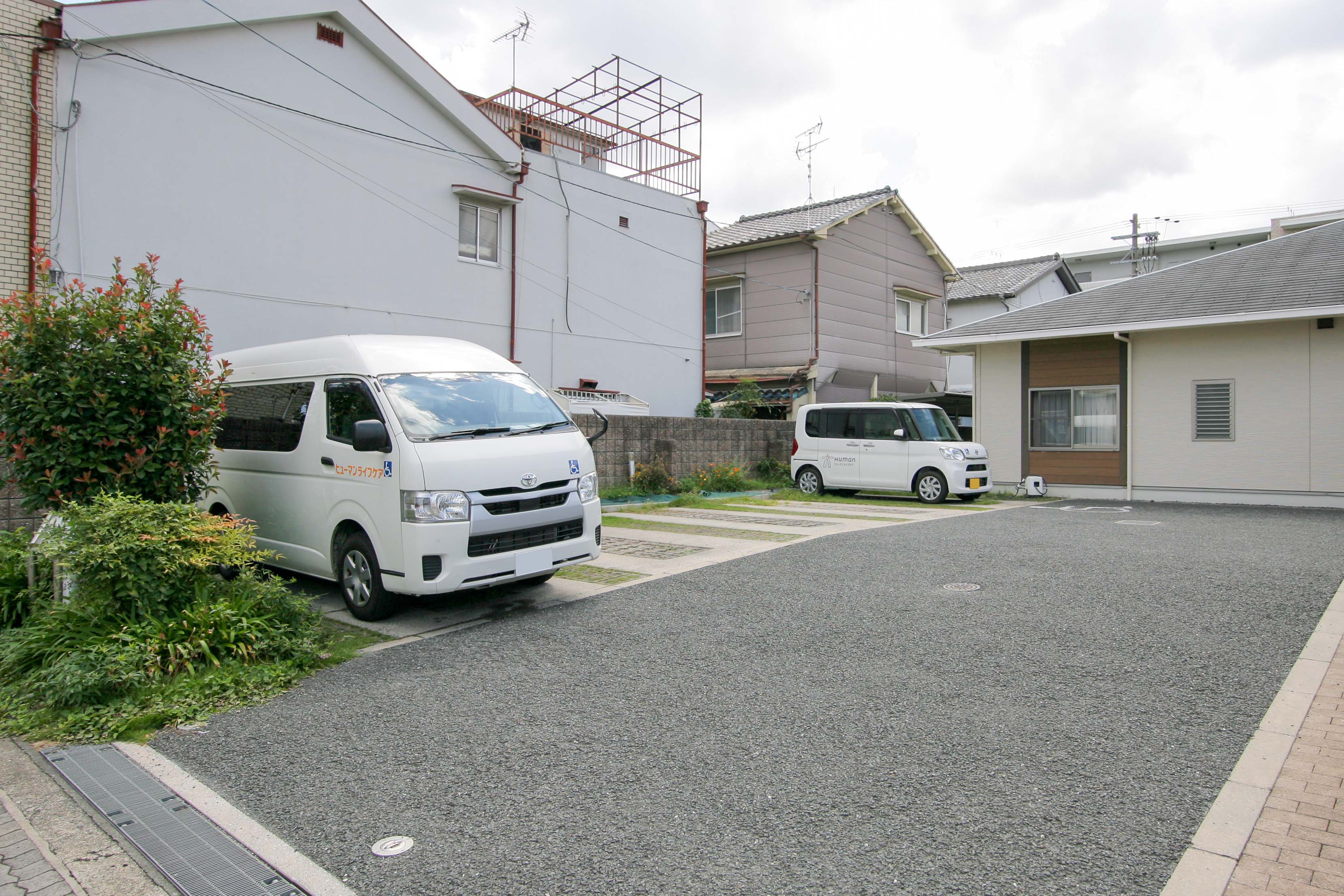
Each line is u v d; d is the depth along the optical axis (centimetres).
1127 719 383
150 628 472
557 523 616
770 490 1580
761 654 495
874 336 2286
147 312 568
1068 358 1554
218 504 759
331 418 637
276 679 460
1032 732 370
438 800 322
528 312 1598
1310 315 1252
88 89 1055
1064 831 286
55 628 473
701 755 356
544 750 366
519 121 1755
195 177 1154
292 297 1260
